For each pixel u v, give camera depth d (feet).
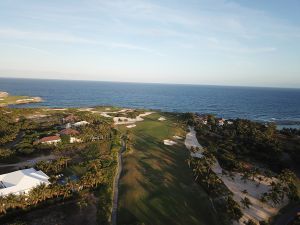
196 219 199.11
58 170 265.95
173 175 273.54
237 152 368.07
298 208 236.43
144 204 211.41
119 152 341.00
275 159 347.15
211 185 250.98
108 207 201.98
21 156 307.99
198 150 363.15
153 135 435.12
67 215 194.49
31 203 200.64
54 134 377.71
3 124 425.69
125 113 634.43
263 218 213.46
